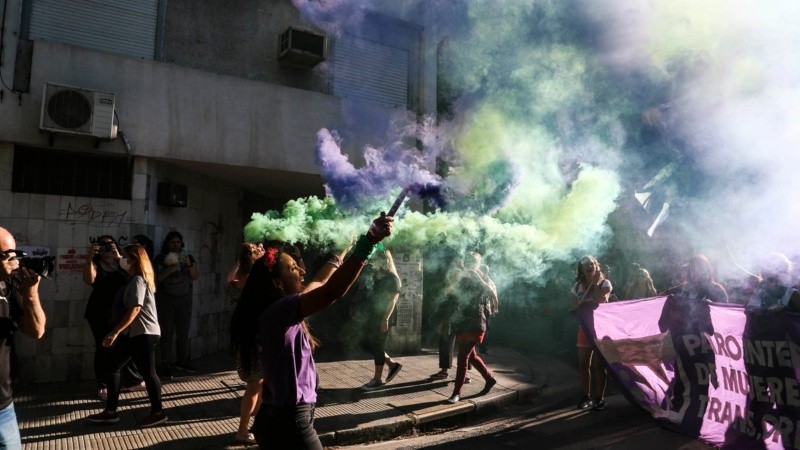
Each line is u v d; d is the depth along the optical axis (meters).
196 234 8.70
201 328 8.79
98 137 6.94
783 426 4.72
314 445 2.80
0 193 6.74
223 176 9.11
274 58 8.77
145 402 6.14
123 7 7.62
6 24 6.79
